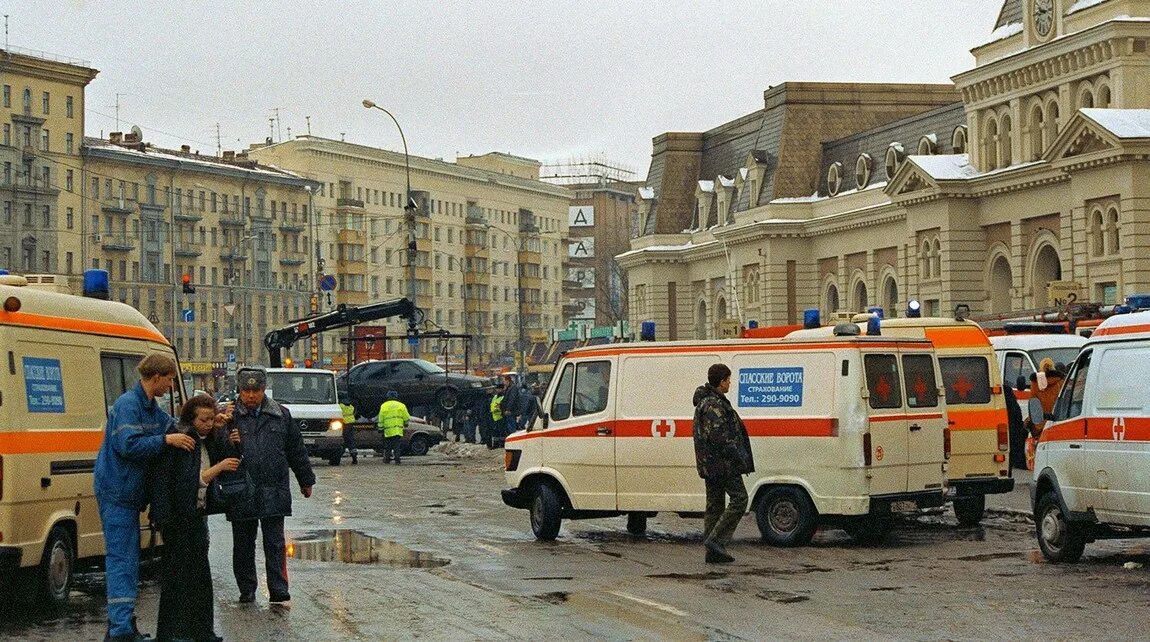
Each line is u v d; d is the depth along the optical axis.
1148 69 52.62
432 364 53.91
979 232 63.25
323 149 128.25
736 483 17.38
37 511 14.06
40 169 103.62
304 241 126.00
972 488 21.91
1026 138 59.31
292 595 14.90
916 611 13.54
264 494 14.41
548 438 20.70
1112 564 17.05
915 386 19.62
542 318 159.00
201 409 12.02
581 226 176.75
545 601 14.33
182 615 11.88
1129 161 50.50
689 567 17.03
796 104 83.12
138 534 12.09
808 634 12.37
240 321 118.81
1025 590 14.84
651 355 20.23
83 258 106.75
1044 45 56.50
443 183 143.12
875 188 73.75
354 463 42.25
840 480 18.80
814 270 81.25
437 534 21.33
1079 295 53.66
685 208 97.94
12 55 101.44
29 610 14.45
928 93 84.12
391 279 136.25
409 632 12.66
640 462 20.11
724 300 91.44
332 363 78.88
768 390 19.28
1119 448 16.14
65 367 14.78
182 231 114.25
